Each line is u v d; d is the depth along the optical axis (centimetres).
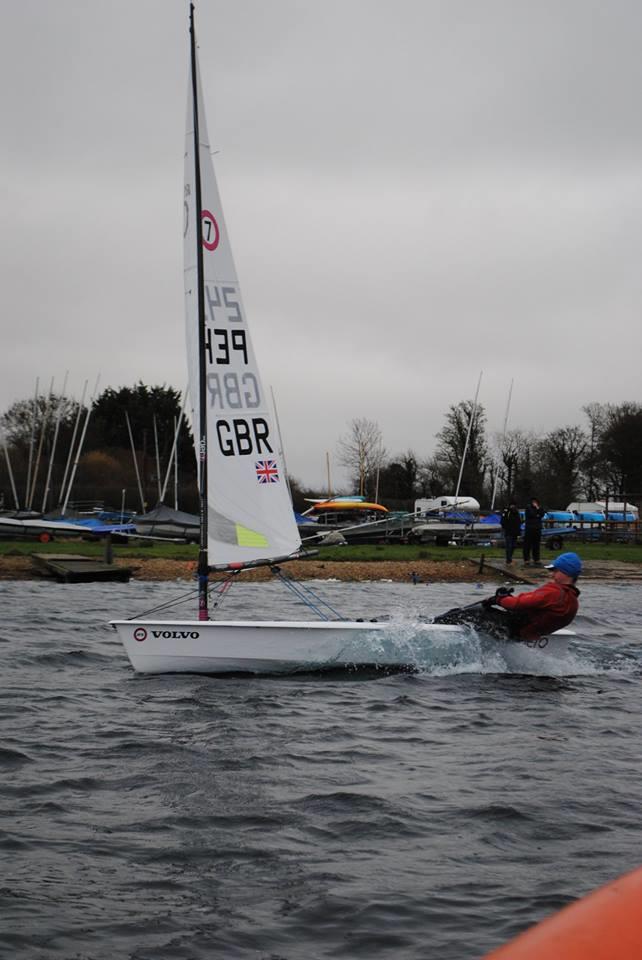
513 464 7819
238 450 1396
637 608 2347
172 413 8994
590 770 859
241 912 553
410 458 8331
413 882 598
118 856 640
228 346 1398
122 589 2692
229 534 1390
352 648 1323
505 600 1362
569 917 145
